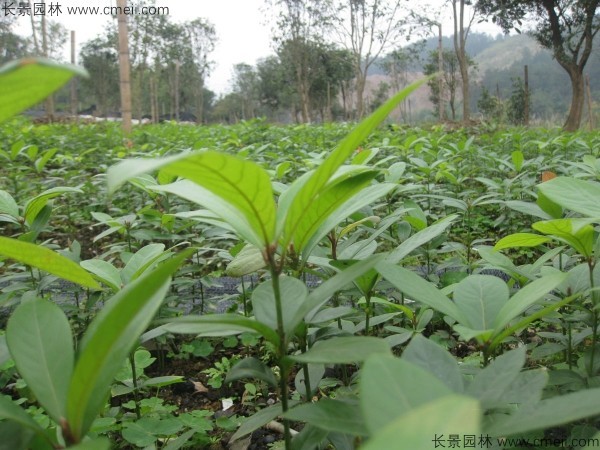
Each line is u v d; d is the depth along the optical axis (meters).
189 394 2.60
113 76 37.16
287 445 1.28
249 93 61.97
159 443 2.11
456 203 3.31
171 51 38.38
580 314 1.84
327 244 2.48
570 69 22.66
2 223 5.33
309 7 37.47
